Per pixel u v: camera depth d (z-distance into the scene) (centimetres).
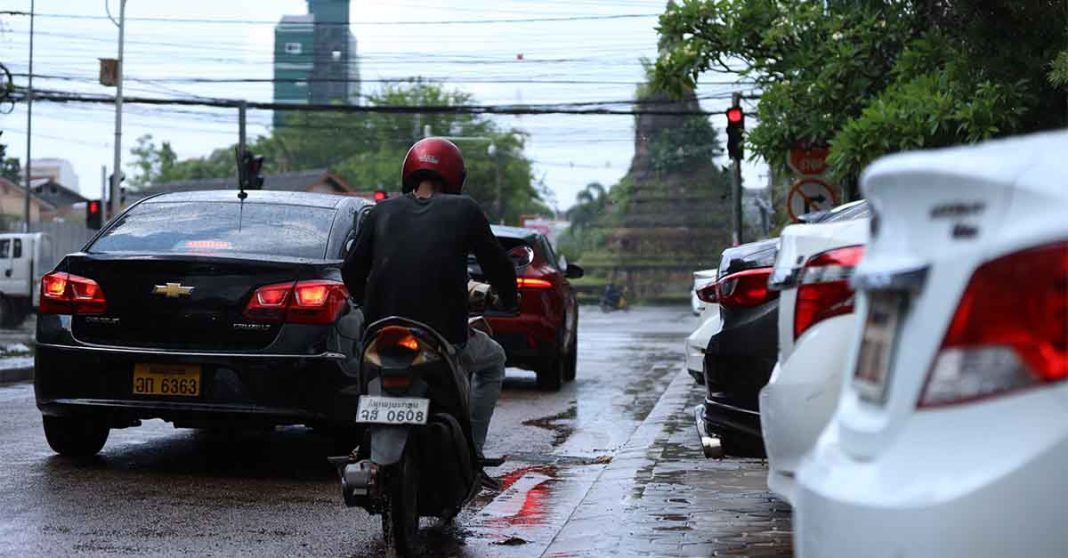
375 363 778
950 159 366
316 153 18212
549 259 2205
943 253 355
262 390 1067
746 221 10050
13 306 4678
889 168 390
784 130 2289
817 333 630
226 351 1073
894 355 376
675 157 12338
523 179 13950
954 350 345
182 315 1081
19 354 2781
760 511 939
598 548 818
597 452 1381
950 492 330
